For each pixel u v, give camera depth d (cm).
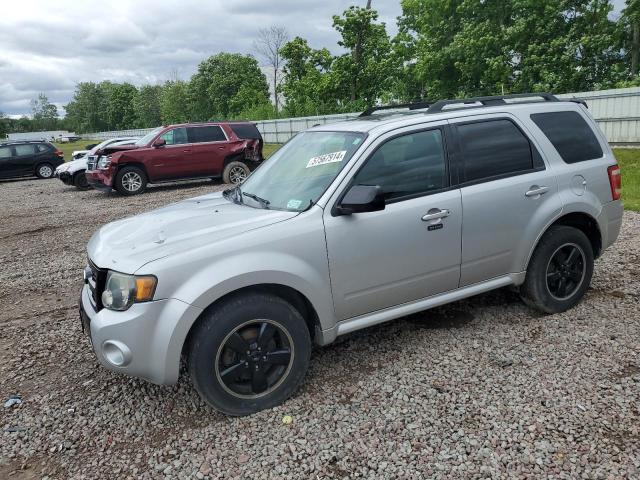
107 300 312
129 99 11450
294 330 335
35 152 2339
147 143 1477
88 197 1516
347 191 353
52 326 515
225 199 428
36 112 14375
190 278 306
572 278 453
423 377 361
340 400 341
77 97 12912
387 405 331
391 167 371
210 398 318
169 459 295
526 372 358
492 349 394
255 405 330
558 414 309
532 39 2458
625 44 2367
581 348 386
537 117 441
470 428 302
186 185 1633
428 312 471
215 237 325
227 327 314
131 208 1232
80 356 440
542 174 425
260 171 444
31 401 370
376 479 268
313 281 337
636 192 1012
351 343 420
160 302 302
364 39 3388
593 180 451
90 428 331
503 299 490
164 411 344
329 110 3556
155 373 307
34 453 310
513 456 277
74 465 296
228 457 292
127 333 303
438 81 3031
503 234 409
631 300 470
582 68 2353
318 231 339
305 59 4044
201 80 7556
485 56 2591
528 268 434
